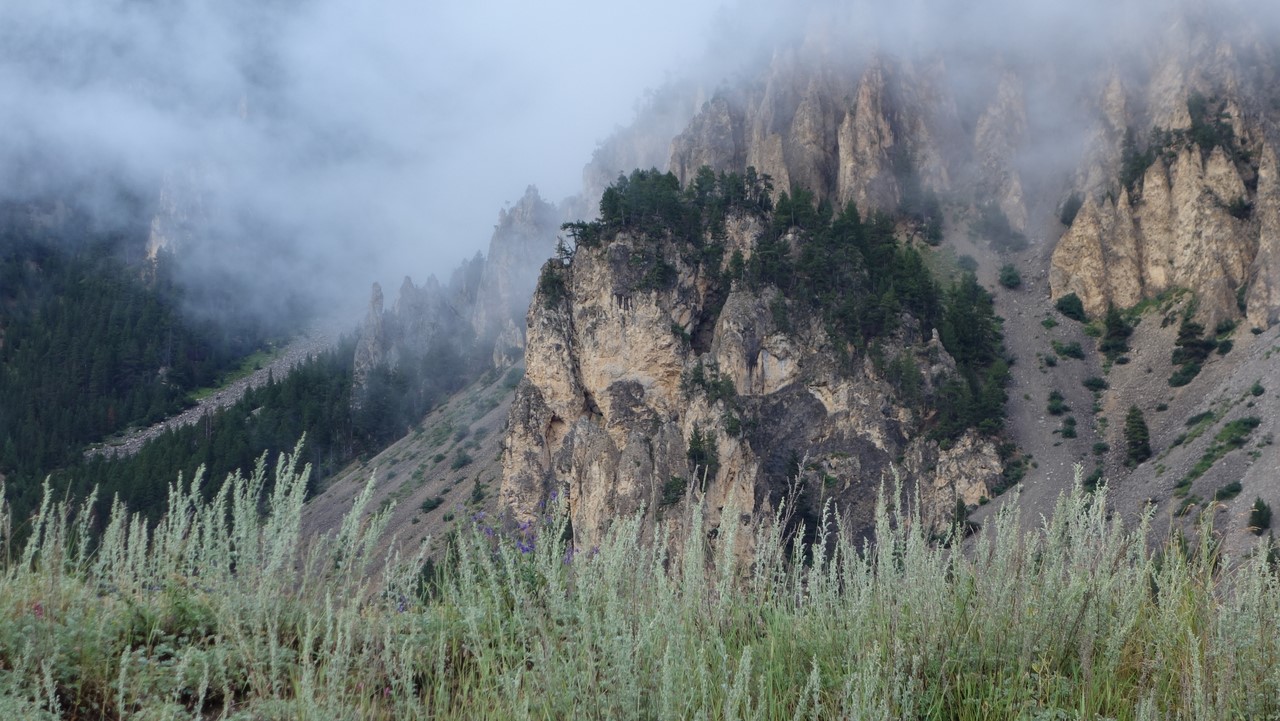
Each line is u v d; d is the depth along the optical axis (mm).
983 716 6535
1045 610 7070
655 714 6082
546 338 119188
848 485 101812
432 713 6836
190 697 7102
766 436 105812
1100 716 6406
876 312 118188
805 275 120812
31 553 7863
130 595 7824
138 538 8133
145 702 6766
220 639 7188
